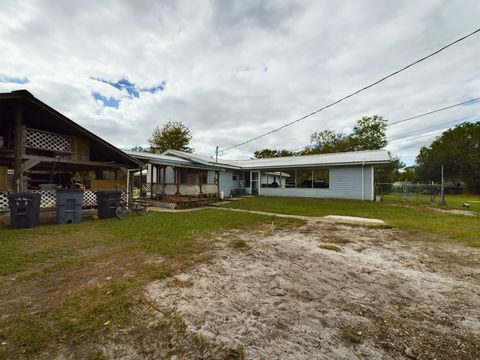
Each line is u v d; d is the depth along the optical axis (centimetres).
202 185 1491
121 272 335
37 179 1209
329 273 344
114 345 182
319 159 1798
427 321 223
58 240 513
